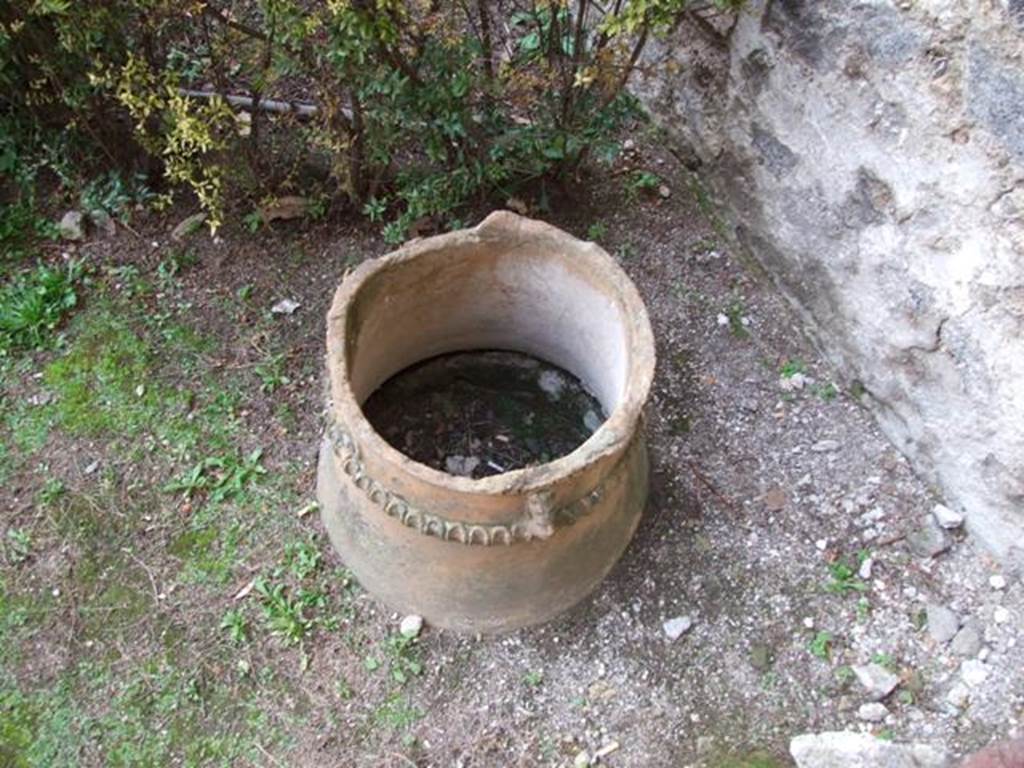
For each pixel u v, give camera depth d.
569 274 2.16
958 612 2.21
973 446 2.20
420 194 2.62
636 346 1.96
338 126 2.55
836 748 1.95
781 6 2.34
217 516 2.31
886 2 2.04
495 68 2.74
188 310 2.64
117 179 2.76
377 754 2.02
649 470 2.39
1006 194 1.92
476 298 2.31
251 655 2.13
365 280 2.04
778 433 2.48
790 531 2.32
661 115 2.98
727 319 2.68
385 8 2.16
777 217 2.60
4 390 2.48
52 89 2.65
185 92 2.72
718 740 2.05
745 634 2.18
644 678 2.12
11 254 2.71
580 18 2.42
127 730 2.03
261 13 2.55
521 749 2.04
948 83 1.96
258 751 2.02
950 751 2.01
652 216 2.88
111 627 2.16
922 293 2.20
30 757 1.99
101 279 2.68
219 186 2.55
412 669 2.12
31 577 2.22
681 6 2.28
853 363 2.50
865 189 2.28
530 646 2.15
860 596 2.23
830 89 2.27
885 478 2.40
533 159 2.68
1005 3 1.78
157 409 2.47
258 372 2.54
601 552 2.10
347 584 2.22
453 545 1.92
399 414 2.47
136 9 2.37
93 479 2.36
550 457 2.45
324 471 2.21
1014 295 1.97
